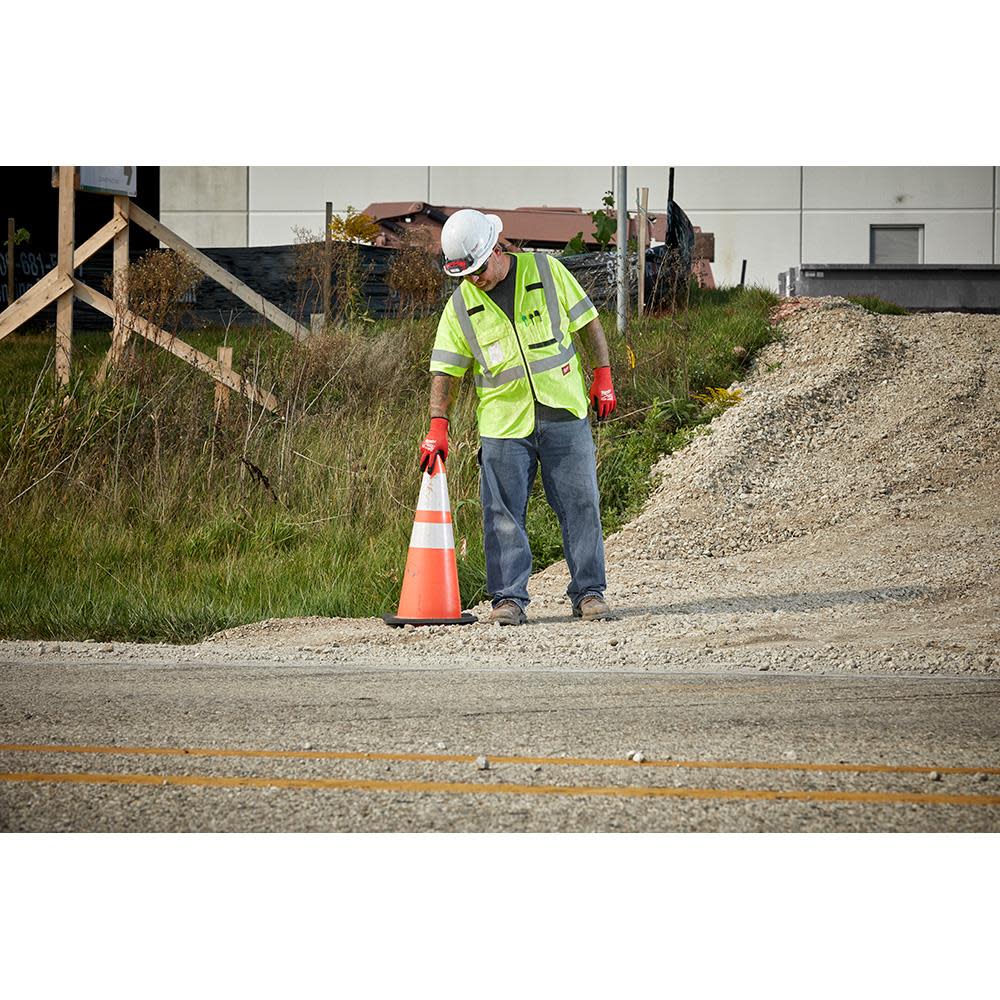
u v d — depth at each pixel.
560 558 38.31
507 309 28.19
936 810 13.41
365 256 71.06
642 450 47.44
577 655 23.53
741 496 43.03
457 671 21.73
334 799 13.88
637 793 13.96
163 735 16.80
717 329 59.31
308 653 24.06
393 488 40.84
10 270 87.19
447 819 13.20
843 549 37.06
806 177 123.88
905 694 19.22
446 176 126.06
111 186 48.81
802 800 13.70
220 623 29.27
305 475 42.22
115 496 40.53
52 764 15.34
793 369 55.56
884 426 48.34
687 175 124.31
